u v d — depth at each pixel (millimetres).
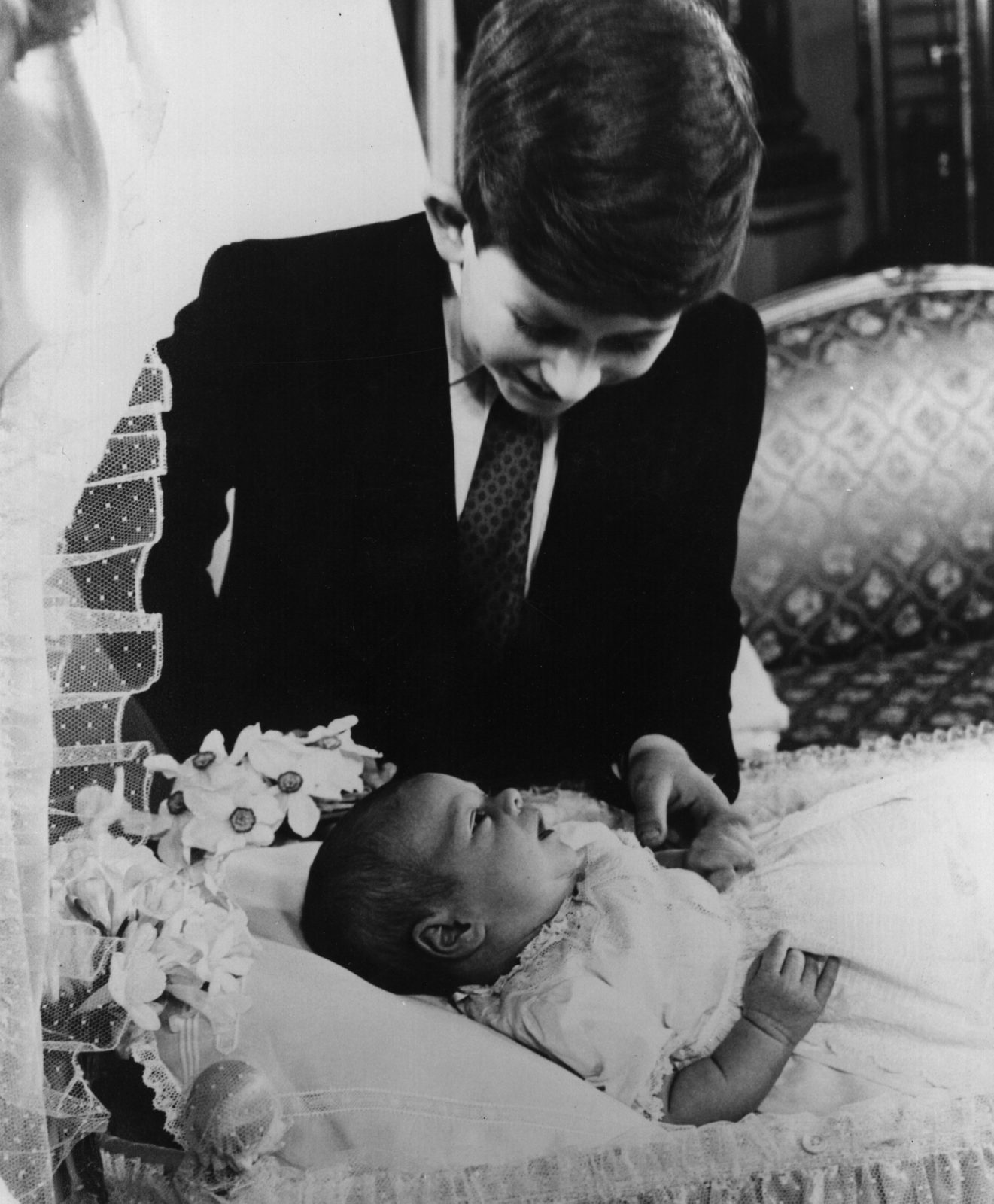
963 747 1643
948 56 1545
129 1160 1463
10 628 1356
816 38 1508
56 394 1417
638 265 1499
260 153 1499
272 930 1550
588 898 1554
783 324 1591
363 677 1608
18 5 1401
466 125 1483
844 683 1664
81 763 1492
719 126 1480
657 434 1598
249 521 1573
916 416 1628
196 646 1575
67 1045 1447
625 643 1641
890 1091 1530
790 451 1620
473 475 1592
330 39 1479
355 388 1558
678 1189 1469
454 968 1539
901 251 1600
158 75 1455
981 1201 1492
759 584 1645
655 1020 1518
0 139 1413
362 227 1521
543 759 1634
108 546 1455
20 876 1354
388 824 1559
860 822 1604
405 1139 1479
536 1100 1494
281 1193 1455
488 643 1624
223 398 1540
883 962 1547
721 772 1641
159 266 1493
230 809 1562
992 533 1663
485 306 1532
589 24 1446
